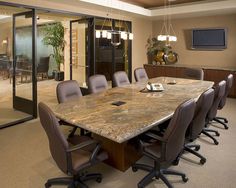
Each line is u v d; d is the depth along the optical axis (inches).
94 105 121.1
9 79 383.2
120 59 304.7
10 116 197.3
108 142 114.4
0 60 394.0
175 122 83.8
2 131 164.2
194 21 303.3
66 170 82.7
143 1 262.4
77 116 103.3
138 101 129.7
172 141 87.3
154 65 317.7
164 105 121.3
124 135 83.5
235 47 277.1
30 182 103.6
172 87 170.9
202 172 112.2
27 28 195.3
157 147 95.9
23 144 142.6
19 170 113.3
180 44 320.5
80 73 270.7
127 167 114.2
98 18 254.7
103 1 222.4
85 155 89.4
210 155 129.2
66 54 366.0
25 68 203.8
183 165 118.6
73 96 140.6
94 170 113.0
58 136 78.7
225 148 137.8
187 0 261.6
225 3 240.4
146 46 334.6
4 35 438.6
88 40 253.1
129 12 264.5
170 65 311.3
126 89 163.3
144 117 102.0
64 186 99.7
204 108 109.4
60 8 210.7
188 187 100.2
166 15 290.0
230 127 172.4
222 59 288.4
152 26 340.5
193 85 178.5
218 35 283.9
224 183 103.2
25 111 205.0
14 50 212.7
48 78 395.5
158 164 99.7
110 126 91.5
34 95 192.1
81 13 232.5
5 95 274.5
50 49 392.2
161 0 258.2
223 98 159.3
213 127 172.4
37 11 200.5
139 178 107.0
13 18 209.9
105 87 170.6
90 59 253.8
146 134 92.9
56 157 85.7
